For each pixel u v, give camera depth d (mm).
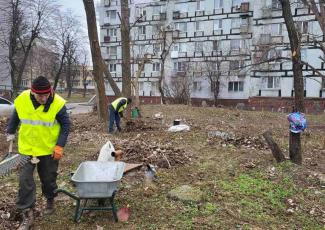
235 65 43375
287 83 39875
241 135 12742
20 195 5004
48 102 5016
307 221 5582
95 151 10109
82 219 5305
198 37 47312
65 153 9836
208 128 15031
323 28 16156
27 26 40406
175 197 6082
